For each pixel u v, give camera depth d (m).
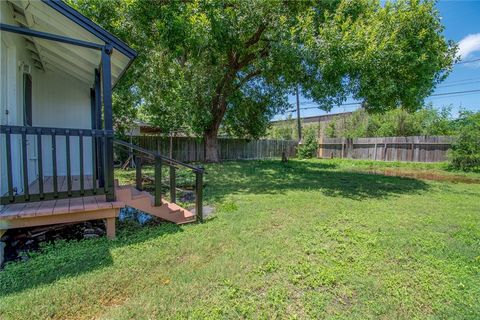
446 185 8.12
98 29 3.29
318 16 8.22
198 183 4.23
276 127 23.97
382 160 15.21
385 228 4.04
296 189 7.14
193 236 3.57
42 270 2.56
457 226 4.22
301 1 8.39
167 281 2.46
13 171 3.54
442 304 2.23
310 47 7.10
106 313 2.01
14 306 2.03
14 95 3.50
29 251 3.07
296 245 3.33
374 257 3.05
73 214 3.20
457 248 3.35
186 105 11.02
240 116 14.10
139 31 8.09
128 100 11.19
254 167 11.85
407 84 7.85
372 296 2.31
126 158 11.62
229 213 4.76
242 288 2.37
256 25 8.52
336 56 6.82
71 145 5.98
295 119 25.30
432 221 4.45
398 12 7.46
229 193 6.59
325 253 3.12
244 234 3.68
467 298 2.31
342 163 14.70
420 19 7.39
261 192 6.73
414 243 3.47
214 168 11.23
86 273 2.54
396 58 6.96
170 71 11.09
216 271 2.64
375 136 17.27
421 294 2.36
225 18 8.06
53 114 5.70
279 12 8.20
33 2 2.96
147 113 12.19
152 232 3.70
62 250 3.04
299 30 7.63
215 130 13.12
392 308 2.16
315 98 7.92
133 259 2.85
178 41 7.74
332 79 7.29
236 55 10.87
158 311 2.04
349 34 6.88
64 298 2.15
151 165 12.02
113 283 2.39
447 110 15.77
